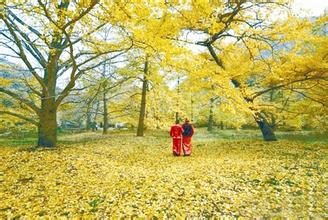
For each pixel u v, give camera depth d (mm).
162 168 11195
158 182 8625
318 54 15172
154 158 13820
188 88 12016
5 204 6926
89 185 8367
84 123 37594
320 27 17406
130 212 6312
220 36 14062
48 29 8828
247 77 17547
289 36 14430
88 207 6629
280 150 14812
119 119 33469
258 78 17859
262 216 6191
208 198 7172
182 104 14938
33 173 9609
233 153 14562
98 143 18734
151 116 23203
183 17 10828
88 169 10242
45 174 9523
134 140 20953
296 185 8297
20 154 12039
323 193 7559
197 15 10773
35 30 9836
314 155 13180
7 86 15602
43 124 13844
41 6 7602
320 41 14758
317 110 18547
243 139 21578
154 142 20141
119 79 18703
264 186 8266
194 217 6125
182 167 11203
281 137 22078
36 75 12602
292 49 15898
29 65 12125
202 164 11680
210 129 33062
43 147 13578
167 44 8125
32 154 12047
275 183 8539
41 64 13547
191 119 24688
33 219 6012
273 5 14023
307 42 16609
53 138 14008
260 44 15430
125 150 16016
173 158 13805
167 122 19375
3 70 15062
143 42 8117
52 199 7270
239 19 13930
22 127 19250
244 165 11102
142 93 24203
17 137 23359
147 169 10891
